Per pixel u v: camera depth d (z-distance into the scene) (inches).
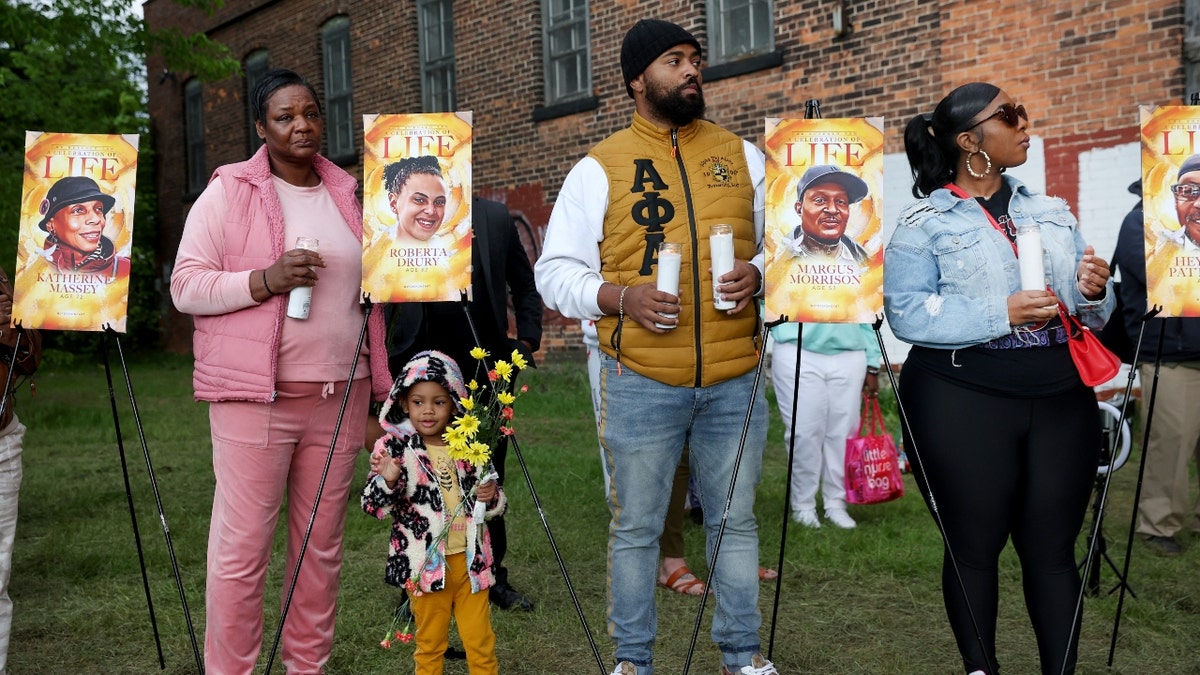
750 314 125.0
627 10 425.4
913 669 144.4
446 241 121.4
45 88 394.0
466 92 499.5
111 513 245.8
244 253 120.1
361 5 556.4
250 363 118.3
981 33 326.3
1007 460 115.5
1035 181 318.3
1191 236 117.4
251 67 655.1
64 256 121.2
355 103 568.4
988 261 115.4
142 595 180.5
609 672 144.9
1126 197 300.0
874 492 210.7
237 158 673.6
